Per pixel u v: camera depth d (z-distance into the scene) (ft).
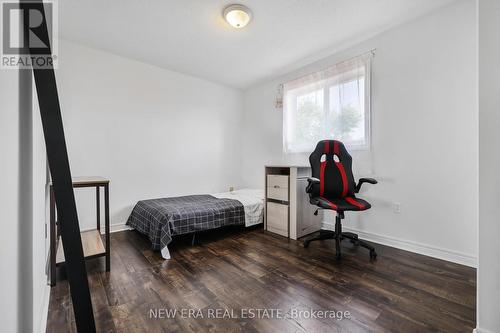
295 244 7.91
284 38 8.23
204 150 12.39
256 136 13.32
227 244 7.91
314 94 9.96
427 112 6.89
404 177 7.36
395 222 7.56
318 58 9.79
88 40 8.38
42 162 4.18
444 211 6.60
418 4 6.51
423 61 6.97
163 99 10.84
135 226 8.88
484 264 3.42
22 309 2.51
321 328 3.82
